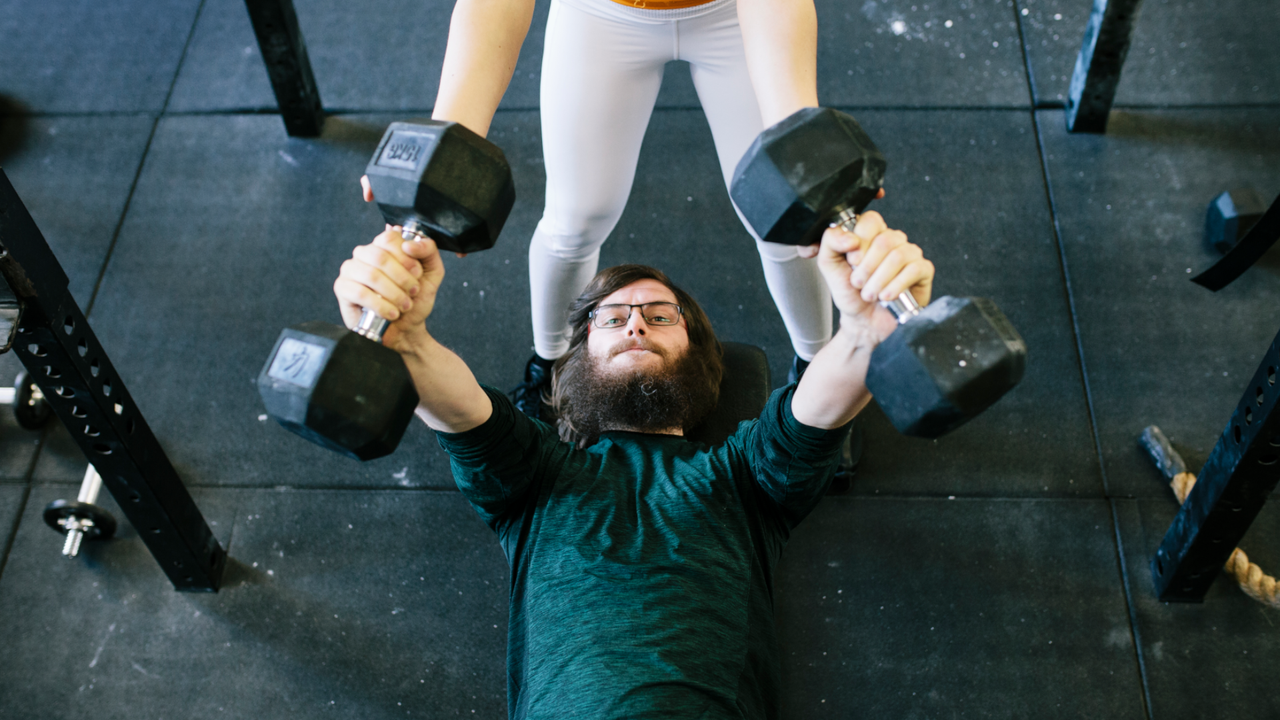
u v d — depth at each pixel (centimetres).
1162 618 224
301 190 294
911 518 238
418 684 220
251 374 262
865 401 145
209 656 223
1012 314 267
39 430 252
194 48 325
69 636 225
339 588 232
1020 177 292
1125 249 278
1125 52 280
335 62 321
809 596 228
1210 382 255
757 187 118
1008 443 248
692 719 146
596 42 174
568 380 205
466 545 237
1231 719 211
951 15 326
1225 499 198
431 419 153
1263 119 300
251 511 241
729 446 179
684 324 205
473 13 140
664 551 161
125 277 277
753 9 141
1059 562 231
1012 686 217
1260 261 273
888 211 287
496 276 277
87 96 314
